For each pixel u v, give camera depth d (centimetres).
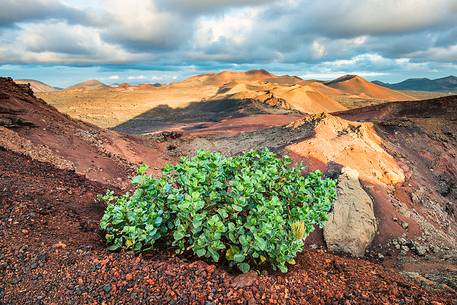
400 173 1681
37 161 1072
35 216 504
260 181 407
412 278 574
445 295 443
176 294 330
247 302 328
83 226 522
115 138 1942
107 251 418
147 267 366
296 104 9619
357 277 457
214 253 360
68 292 329
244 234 380
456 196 1886
